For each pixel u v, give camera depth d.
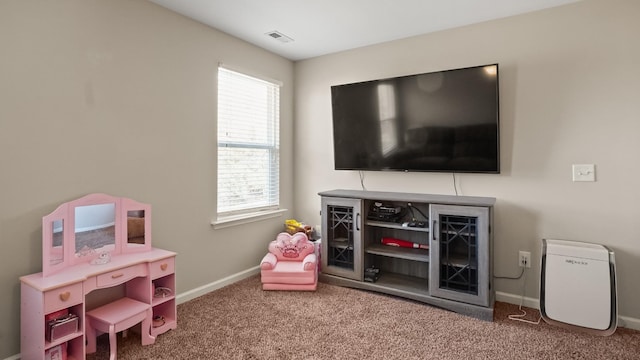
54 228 1.81
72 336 1.72
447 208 2.45
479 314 2.36
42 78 1.85
